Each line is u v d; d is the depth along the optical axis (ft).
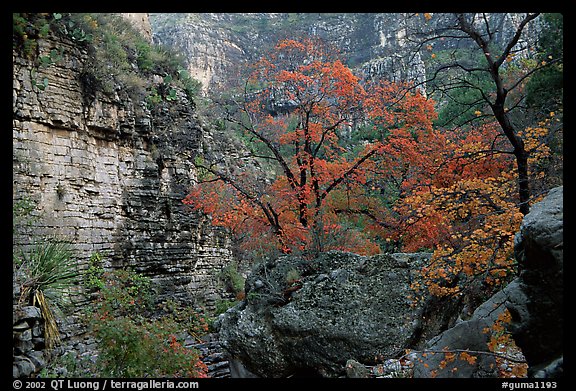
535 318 15.89
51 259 32.89
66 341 37.99
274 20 262.47
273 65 54.39
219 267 75.51
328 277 30.99
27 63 46.47
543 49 52.85
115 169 57.41
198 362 30.48
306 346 28.76
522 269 16.90
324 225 42.04
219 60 245.65
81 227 50.88
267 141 51.62
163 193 64.49
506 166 37.99
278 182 51.49
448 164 38.58
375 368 25.81
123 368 26.30
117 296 43.70
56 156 48.88
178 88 72.69
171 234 64.34
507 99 56.65
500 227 23.31
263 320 30.66
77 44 52.54
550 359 15.78
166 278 62.54
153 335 27.53
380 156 48.78
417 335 27.61
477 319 22.80
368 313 28.48
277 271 33.14
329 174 48.62
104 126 55.31
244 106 54.85
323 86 49.26
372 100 47.91
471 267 23.79
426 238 36.55
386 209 50.60
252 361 30.17
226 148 92.22
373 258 30.91
